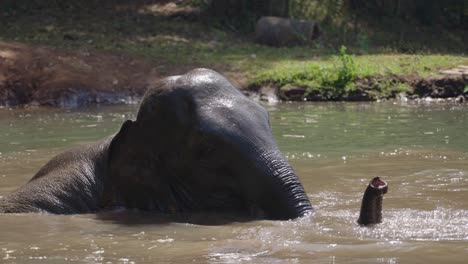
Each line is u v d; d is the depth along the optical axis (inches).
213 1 1347.2
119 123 765.3
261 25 1255.5
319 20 1416.1
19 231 374.6
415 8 1513.3
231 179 384.2
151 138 399.2
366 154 581.0
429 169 519.8
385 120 767.7
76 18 1286.9
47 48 1045.2
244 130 379.2
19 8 1305.4
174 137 391.9
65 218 404.5
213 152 381.4
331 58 1122.7
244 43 1251.2
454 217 376.8
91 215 410.3
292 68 1018.7
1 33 1179.3
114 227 379.2
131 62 1038.4
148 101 399.9
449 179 485.7
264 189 369.7
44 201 423.8
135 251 329.7
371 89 968.3
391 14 1486.2
